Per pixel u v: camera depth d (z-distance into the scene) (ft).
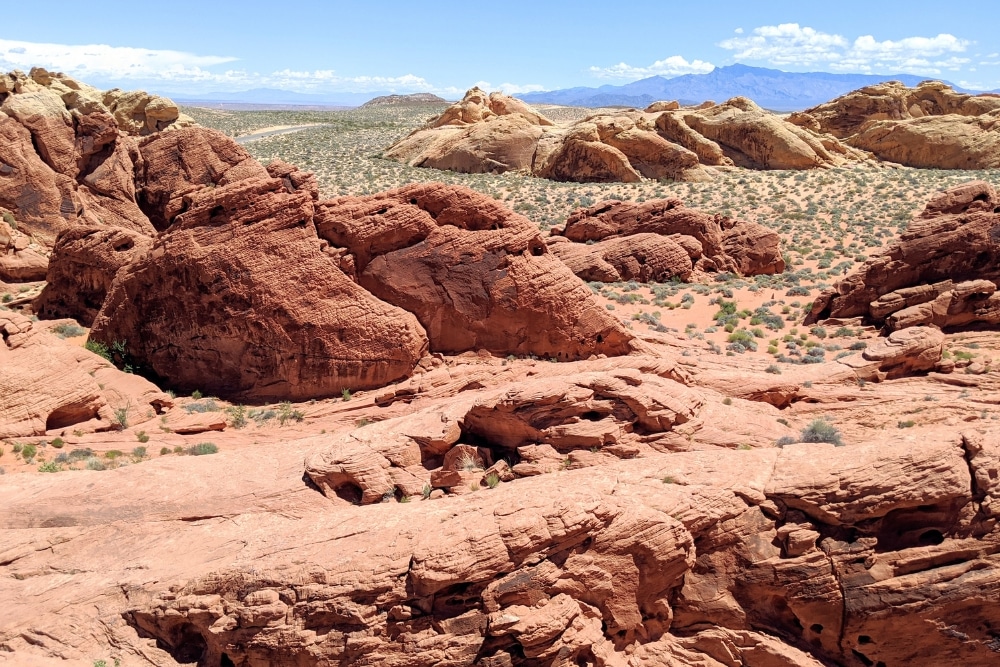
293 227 79.25
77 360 73.10
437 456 55.06
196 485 51.70
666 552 39.47
